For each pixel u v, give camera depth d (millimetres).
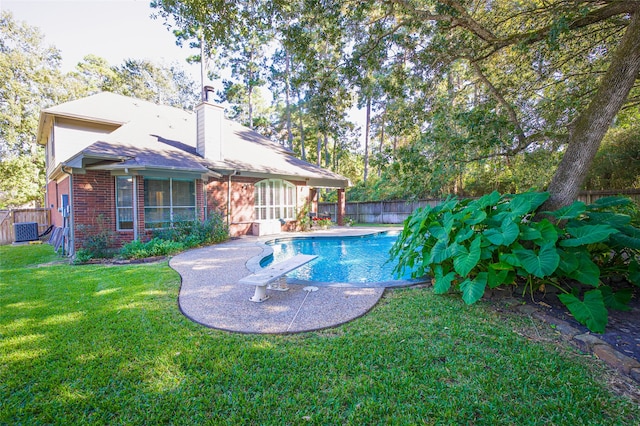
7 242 13391
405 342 3156
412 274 5766
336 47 6727
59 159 11492
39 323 3721
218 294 4922
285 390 2383
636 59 4230
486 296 4520
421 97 7473
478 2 6523
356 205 21953
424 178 7277
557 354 2896
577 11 4539
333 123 7348
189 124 14688
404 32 6559
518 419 2059
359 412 2125
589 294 3490
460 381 2482
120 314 4031
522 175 9227
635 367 2574
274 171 13672
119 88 30359
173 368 2699
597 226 3826
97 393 2369
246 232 13422
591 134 4543
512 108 6770
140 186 9523
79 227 8859
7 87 21750
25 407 2209
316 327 3566
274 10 5891
